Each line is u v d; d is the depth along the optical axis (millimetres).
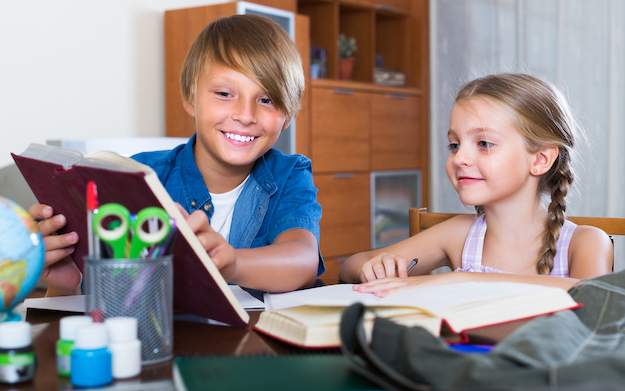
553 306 611
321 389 401
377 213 3719
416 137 4059
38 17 2457
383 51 4227
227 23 1007
